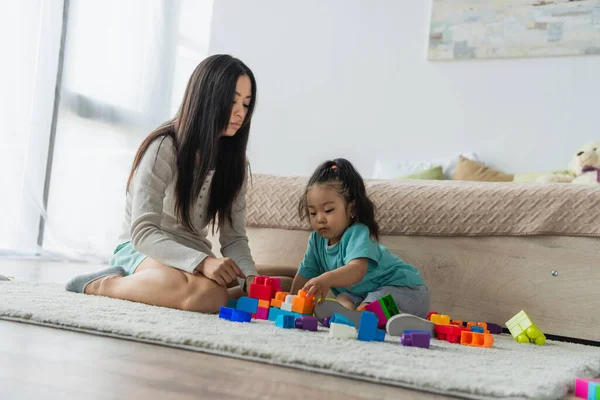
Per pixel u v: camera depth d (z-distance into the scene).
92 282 1.41
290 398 0.61
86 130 3.00
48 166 2.83
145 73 3.32
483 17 3.12
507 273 1.68
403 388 0.71
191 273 1.31
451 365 0.84
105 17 3.10
